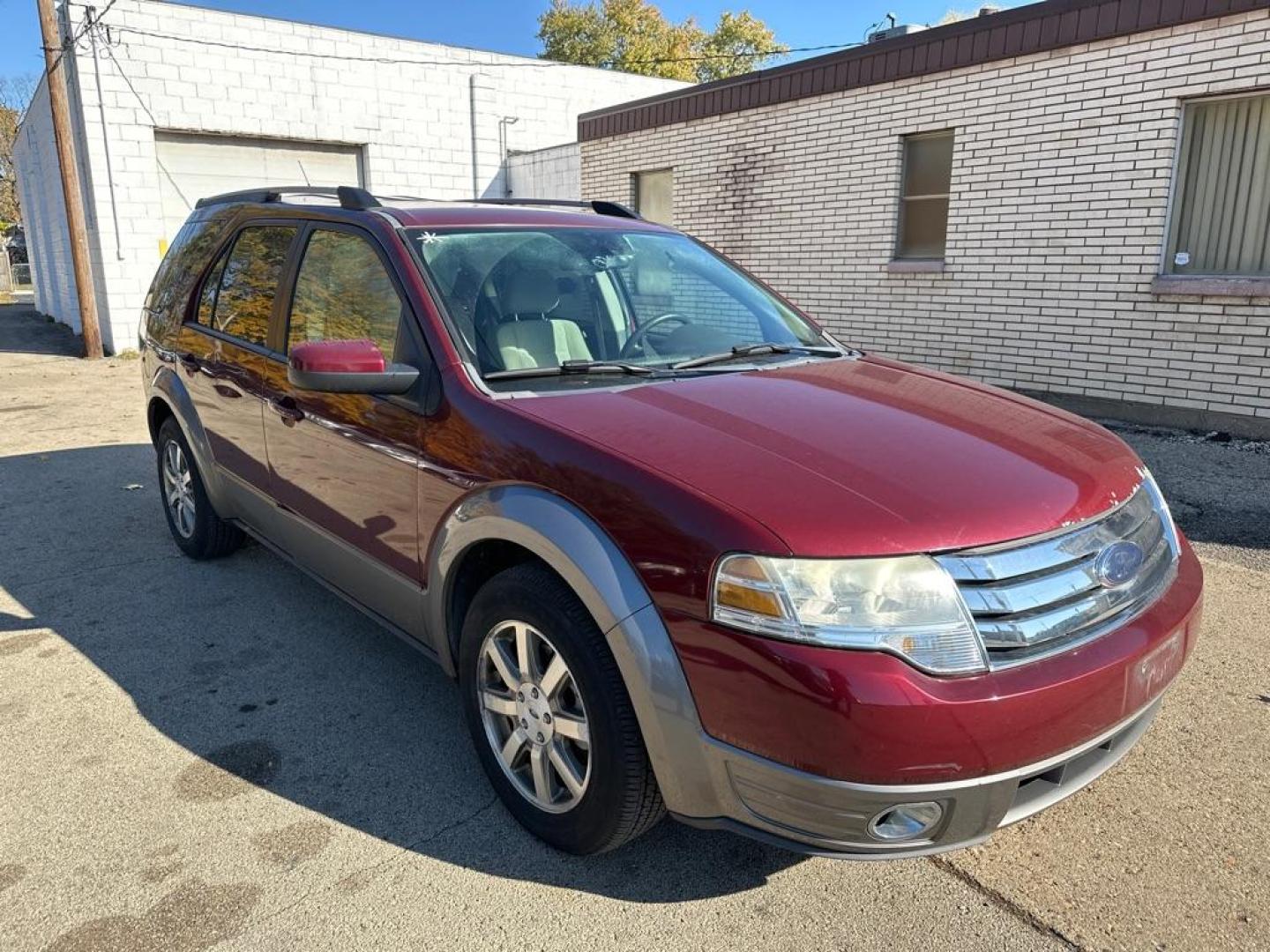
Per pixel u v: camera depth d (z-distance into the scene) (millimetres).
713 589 2096
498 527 2551
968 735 1969
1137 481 2625
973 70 8703
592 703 2355
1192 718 3348
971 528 2119
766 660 2018
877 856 2072
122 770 3070
